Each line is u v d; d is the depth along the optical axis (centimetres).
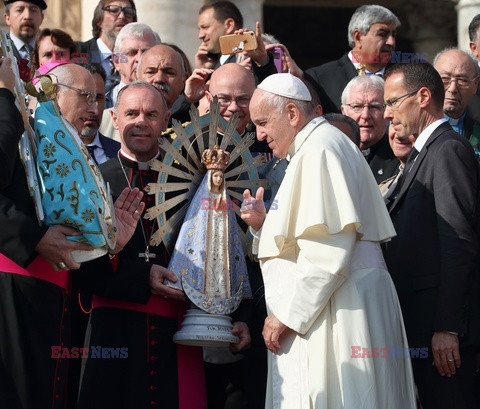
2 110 1405
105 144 1928
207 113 1769
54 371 1473
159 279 1628
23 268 1432
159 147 1733
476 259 1628
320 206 1511
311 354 1525
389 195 1733
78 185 1435
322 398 1507
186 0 2684
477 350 1672
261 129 1608
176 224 1664
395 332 1554
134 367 1636
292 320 1509
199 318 1627
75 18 2908
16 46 2331
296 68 2030
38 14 2345
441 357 1608
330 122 1756
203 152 1667
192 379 1669
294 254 1562
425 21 3716
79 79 1589
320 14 4288
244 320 1672
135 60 2116
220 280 1639
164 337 1658
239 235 1678
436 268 1628
